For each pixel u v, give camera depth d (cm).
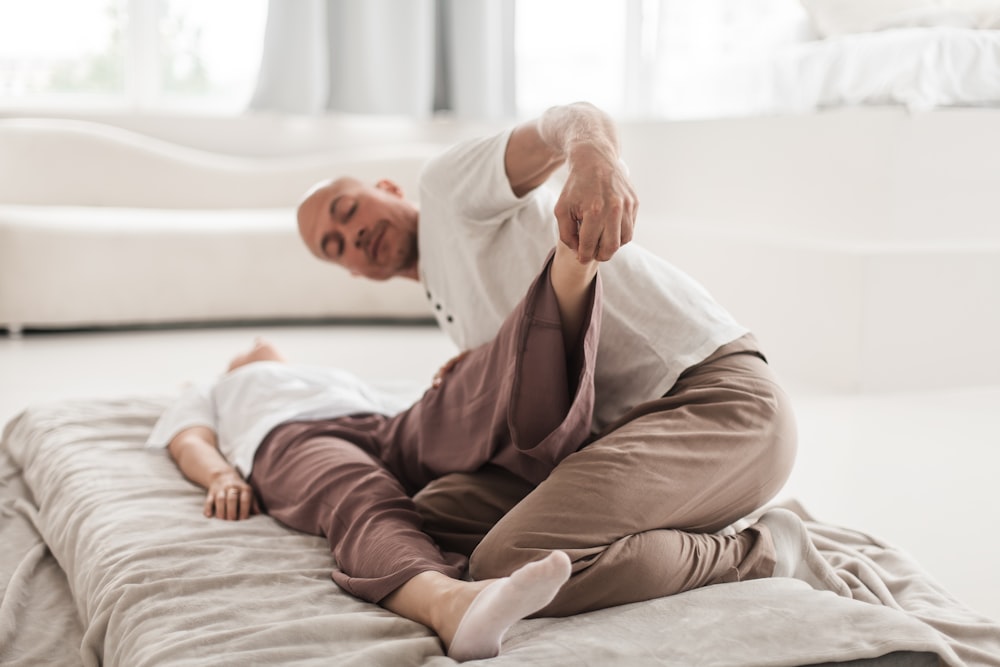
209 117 473
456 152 152
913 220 290
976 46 289
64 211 414
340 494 142
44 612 143
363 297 411
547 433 129
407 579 118
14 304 380
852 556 147
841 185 303
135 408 209
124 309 391
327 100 479
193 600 120
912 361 291
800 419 258
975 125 289
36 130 445
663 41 428
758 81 351
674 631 108
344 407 172
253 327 407
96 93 488
